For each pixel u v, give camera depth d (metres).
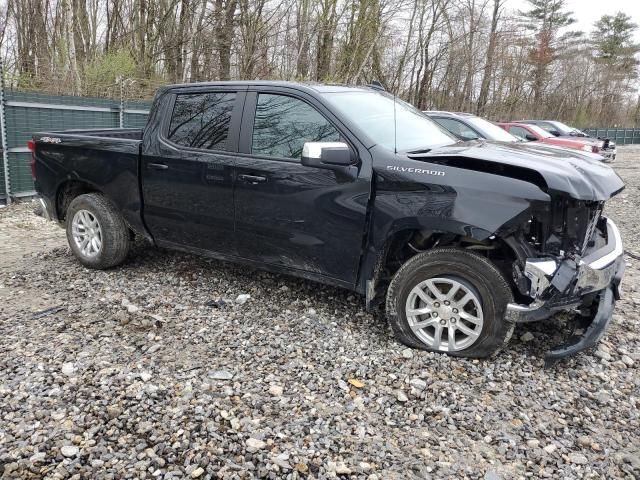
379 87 5.09
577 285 3.32
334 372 3.43
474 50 35.28
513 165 3.37
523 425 2.96
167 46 19.88
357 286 3.96
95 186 5.20
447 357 3.64
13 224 7.62
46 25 19.61
